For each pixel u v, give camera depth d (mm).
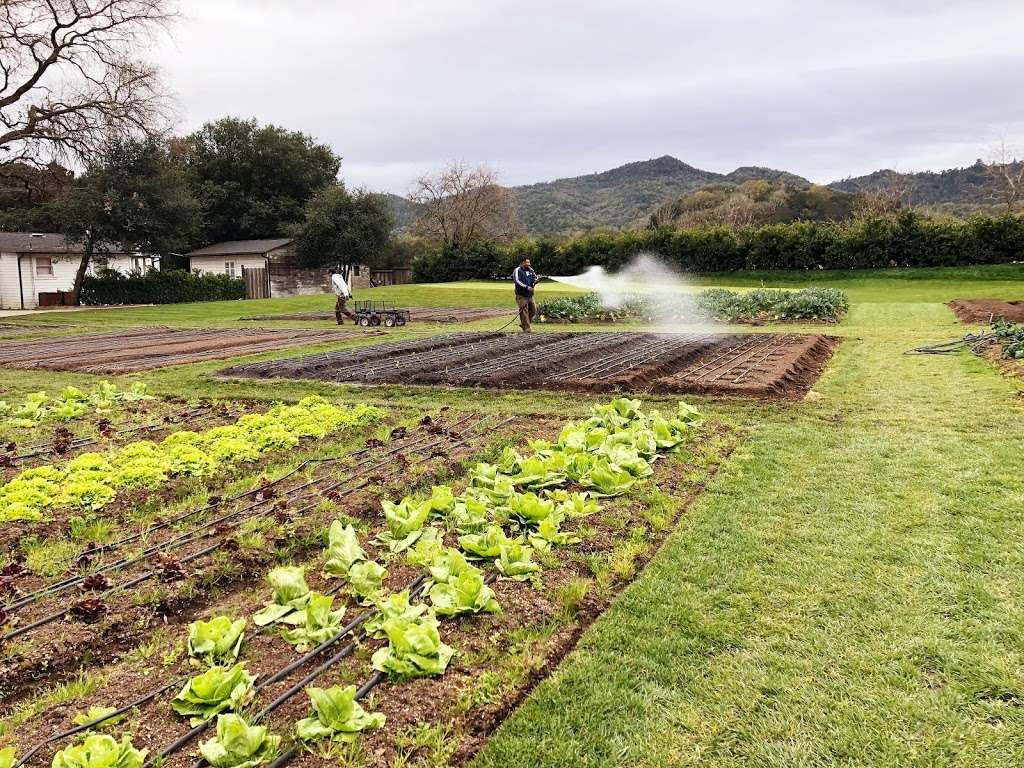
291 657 3199
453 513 4762
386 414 8055
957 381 9570
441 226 62375
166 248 36719
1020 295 25875
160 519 4992
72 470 5766
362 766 2471
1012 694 2879
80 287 35656
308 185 56031
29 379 11406
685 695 2936
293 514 4914
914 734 2668
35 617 3621
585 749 2623
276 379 11055
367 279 52281
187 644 3264
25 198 44875
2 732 2750
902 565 4023
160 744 2613
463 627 3396
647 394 9305
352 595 3738
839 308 21531
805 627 3420
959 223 36094
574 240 45094
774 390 9102
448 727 2688
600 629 3438
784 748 2613
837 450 6395
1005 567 3932
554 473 5422
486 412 8352
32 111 27672
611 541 4422
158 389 10430
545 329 19281
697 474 5770
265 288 44062
